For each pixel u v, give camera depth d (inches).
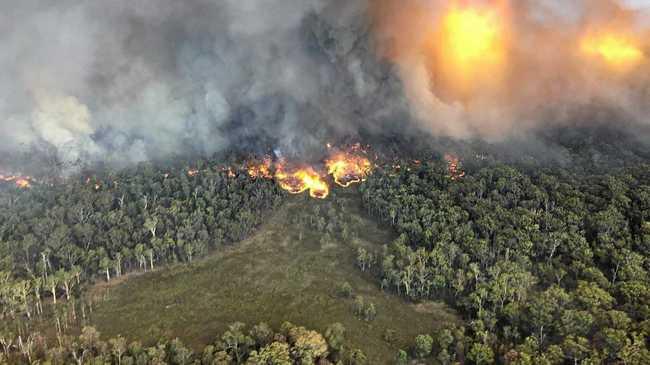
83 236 6815.9
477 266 5762.8
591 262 5757.9
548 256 6161.4
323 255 6830.7
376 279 6240.2
